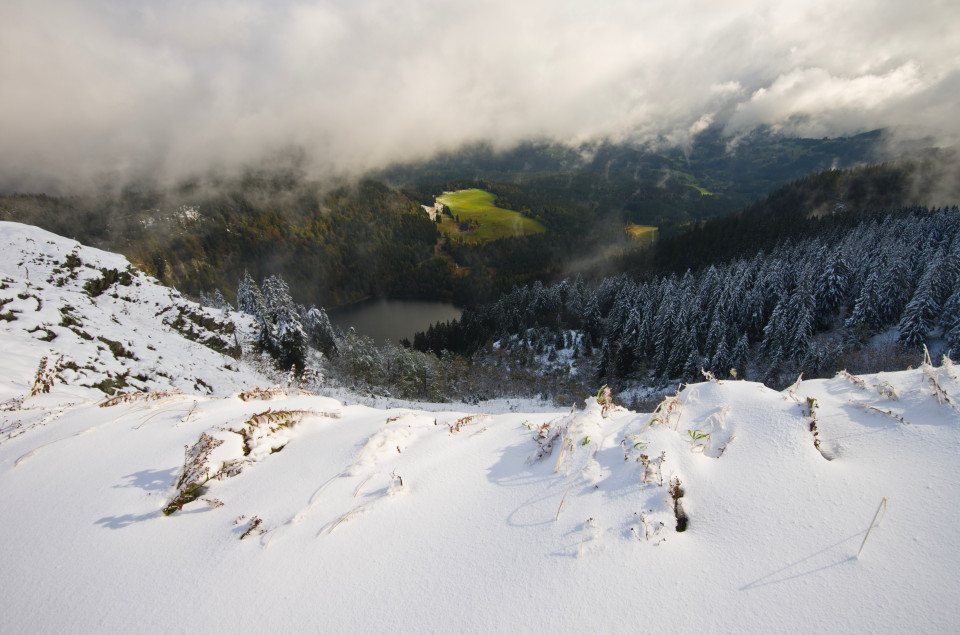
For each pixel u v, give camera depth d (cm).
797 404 317
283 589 240
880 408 301
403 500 307
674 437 309
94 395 1273
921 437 264
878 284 4075
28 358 1212
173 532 296
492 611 212
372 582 240
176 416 478
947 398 281
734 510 246
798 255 5766
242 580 249
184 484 335
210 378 2023
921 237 5225
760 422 311
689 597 200
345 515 292
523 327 6619
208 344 2736
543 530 256
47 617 235
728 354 3722
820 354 3531
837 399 326
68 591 251
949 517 207
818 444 287
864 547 204
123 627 225
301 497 321
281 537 279
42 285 2067
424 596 227
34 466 383
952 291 3500
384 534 275
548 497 283
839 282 4403
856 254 5034
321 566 254
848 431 290
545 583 221
